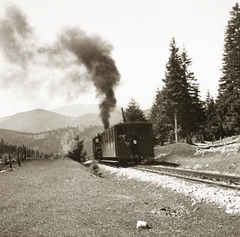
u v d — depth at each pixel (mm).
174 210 9352
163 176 14891
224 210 8305
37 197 12094
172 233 6934
